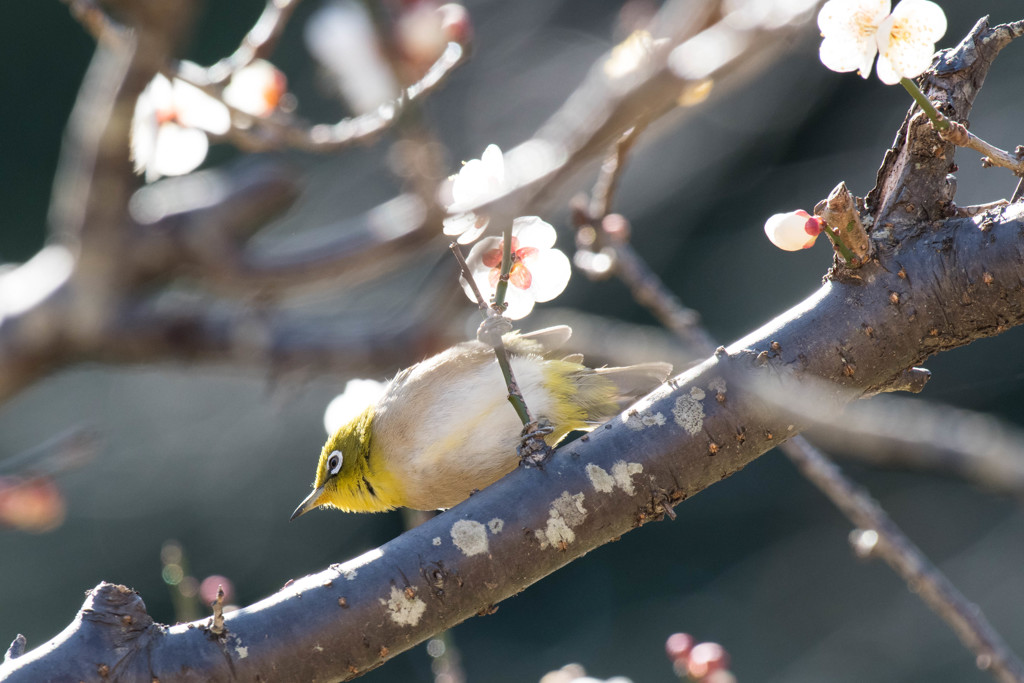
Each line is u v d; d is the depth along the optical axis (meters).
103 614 3.67
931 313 3.68
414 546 3.68
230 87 3.78
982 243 3.68
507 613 9.19
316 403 9.50
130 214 3.78
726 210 9.08
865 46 3.66
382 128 3.74
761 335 3.69
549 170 3.69
